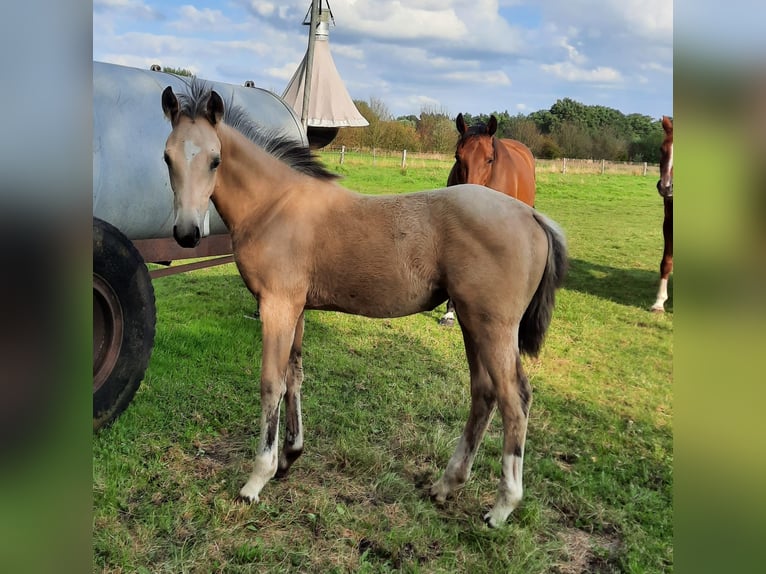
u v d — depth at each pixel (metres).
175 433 3.27
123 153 3.49
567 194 16.83
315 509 2.61
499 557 2.33
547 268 2.51
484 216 2.39
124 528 2.42
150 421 3.36
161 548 2.34
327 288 2.62
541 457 3.15
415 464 3.05
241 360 4.39
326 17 7.30
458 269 2.40
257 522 2.52
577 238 10.42
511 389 2.42
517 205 2.50
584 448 3.28
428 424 3.50
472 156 4.98
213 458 3.05
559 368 4.59
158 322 5.13
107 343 3.13
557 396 4.02
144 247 3.88
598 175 21.95
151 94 3.76
